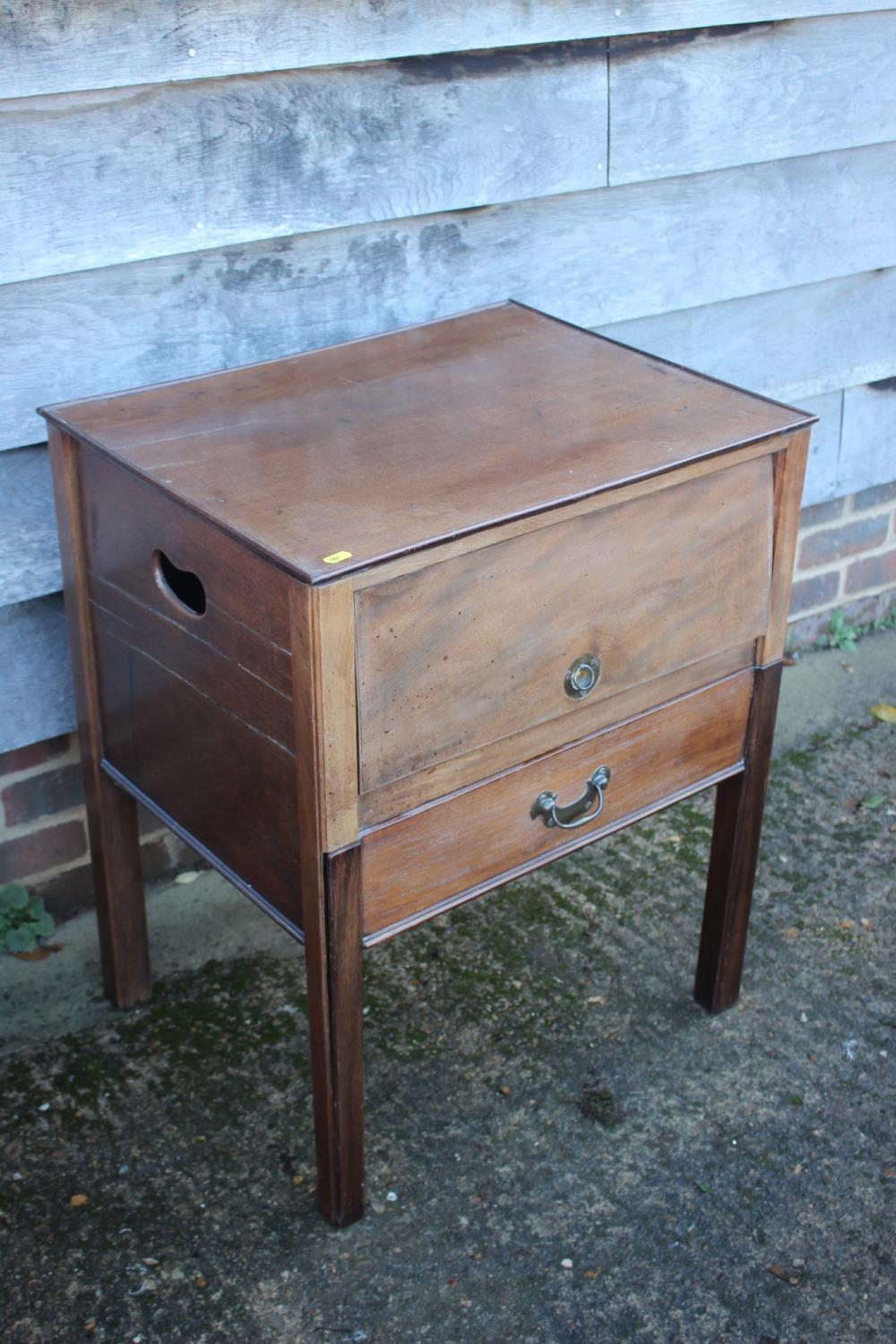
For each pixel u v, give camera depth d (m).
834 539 3.12
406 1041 2.18
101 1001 2.24
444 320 2.16
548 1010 2.24
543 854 1.83
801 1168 1.99
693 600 1.80
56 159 1.87
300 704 1.52
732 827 2.07
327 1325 1.77
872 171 2.71
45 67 1.81
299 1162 1.98
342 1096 1.78
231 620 1.60
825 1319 1.79
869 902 2.48
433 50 2.09
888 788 2.76
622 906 2.46
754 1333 1.76
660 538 1.72
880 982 2.31
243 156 2.01
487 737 1.67
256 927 2.39
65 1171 1.96
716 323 2.68
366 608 1.48
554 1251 1.86
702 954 2.21
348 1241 1.87
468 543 1.53
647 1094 2.10
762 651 1.94
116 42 1.84
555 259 2.40
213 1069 2.12
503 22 2.14
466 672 1.61
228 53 1.92
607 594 1.70
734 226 2.59
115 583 1.81
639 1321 1.78
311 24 1.97
